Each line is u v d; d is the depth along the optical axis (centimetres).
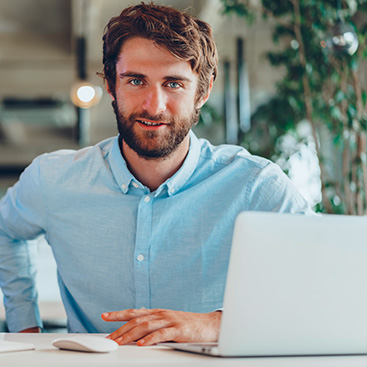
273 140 414
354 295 91
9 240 174
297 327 88
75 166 162
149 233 154
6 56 647
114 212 158
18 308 171
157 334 105
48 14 601
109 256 157
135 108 141
